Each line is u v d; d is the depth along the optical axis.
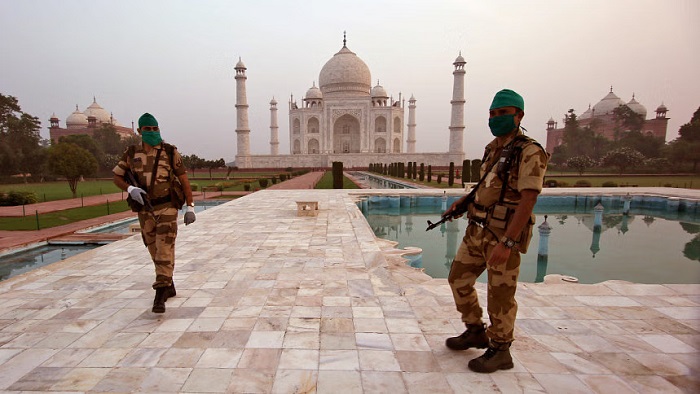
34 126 36.66
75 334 2.95
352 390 2.19
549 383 2.25
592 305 3.57
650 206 16.12
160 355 2.62
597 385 2.23
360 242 6.60
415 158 54.41
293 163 54.97
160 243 3.43
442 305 3.57
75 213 13.95
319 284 4.23
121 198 20.00
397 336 2.90
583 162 37.25
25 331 3.01
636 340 2.84
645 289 4.01
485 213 2.37
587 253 9.12
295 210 11.15
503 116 2.32
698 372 2.36
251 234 7.39
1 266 7.88
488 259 2.32
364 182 33.38
